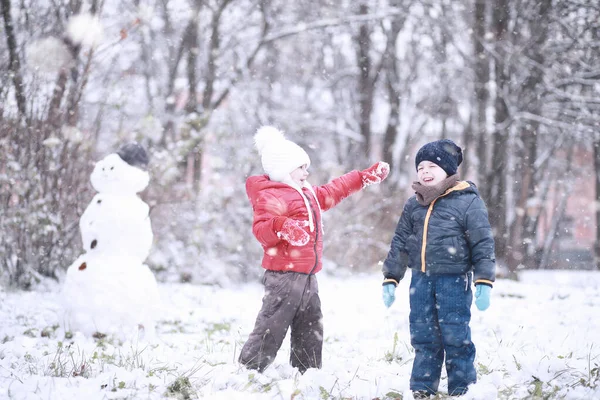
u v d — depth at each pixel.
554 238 24.28
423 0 17.86
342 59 25.78
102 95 11.61
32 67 9.75
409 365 5.00
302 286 4.52
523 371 4.54
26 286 9.86
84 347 5.70
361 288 11.05
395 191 16.38
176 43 20.45
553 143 19.75
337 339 6.37
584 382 4.26
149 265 12.16
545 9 14.27
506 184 15.27
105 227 6.33
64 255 10.23
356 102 24.70
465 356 4.11
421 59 23.88
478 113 16.23
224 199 12.82
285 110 21.44
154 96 20.78
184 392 4.07
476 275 4.05
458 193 4.21
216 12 18.39
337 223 14.38
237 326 7.16
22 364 4.89
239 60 19.27
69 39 10.06
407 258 4.38
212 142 12.93
